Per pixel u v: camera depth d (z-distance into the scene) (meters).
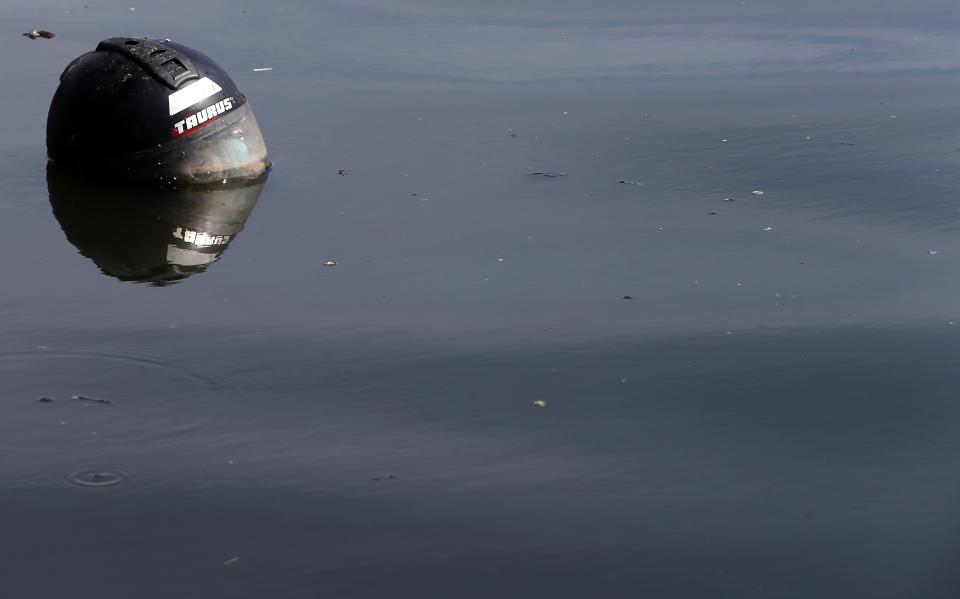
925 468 12.02
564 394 13.58
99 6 35.25
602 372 14.13
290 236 18.66
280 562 10.38
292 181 21.36
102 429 12.61
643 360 14.45
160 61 21.08
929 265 17.67
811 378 14.02
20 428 12.61
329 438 12.49
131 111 20.75
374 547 10.62
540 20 35.44
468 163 22.55
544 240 18.58
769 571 10.34
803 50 32.12
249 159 21.42
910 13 36.62
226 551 10.54
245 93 27.11
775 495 11.54
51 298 16.14
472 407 13.23
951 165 22.56
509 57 31.08
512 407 13.24
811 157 23.11
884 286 16.84
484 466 12.01
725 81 29.00
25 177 21.17
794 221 19.64
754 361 14.45
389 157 22.84
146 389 13.51
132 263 17.47
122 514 11.09
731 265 17.62
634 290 16.62
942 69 30.09
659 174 22.08
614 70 29.94
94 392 13.42
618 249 18.23
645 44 32.66
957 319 15.66
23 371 13.89
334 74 29.06
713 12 36.72
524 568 10.34
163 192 20.66
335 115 25.61
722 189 21.27
